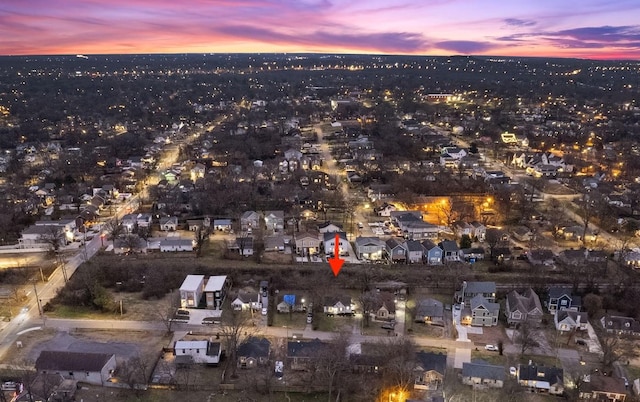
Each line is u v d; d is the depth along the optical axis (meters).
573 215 138.38
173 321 87.12
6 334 82.44
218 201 139.75
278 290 98.31
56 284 99.88
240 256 112.38
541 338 82.94
